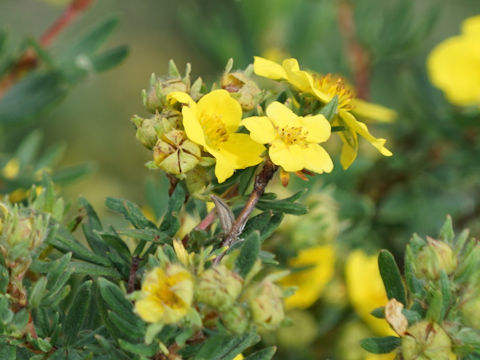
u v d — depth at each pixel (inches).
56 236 19.0
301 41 29.7
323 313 23.9
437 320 18.1
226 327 17.5
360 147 26.8
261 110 18.8
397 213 26.6
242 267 17.7
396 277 18.9
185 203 19.1
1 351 18.4
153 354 17.8
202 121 18.6
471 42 28.7
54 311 19.3
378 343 18.6
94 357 18.7
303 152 18.4
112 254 19.1
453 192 27.4
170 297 17.5
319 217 23.1
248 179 19.0
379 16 29.2
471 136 26.3
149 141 18.5
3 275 18.1
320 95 19.0
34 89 25.8
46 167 25.7
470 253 18.4
